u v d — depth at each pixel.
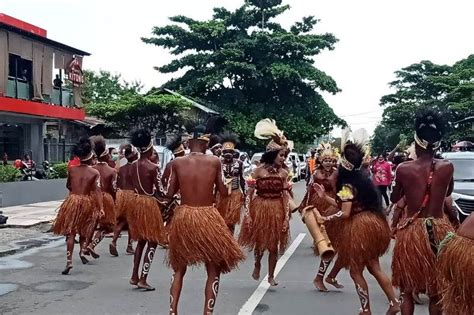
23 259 10.52
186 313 6.87
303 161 41.56
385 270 9.33
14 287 8.22
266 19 40.88
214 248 5.83
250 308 7.09
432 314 5.52
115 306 7.18
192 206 5.95
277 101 41.00
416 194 5.49
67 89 27.41
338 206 6.54
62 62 26.03
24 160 23.31
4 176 19.83
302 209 7.88
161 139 30.31
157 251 11.23
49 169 23.44
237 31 40.16
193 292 7.88
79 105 27.66
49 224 15.23
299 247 11.78
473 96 35.38
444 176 5.48
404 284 5.53
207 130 6.26
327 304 7.31
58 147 27.81
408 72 47.16
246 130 37.59
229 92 38.97
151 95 30.98
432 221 5.42
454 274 4.43
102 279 8.76
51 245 12.21
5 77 21.91
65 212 9.05
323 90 40.44
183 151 8.52
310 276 8.96
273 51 39.47
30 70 24.39
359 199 6.29
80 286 8.29
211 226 5.86
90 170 9.24
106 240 12.70
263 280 8.64
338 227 6.63
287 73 37.91
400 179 5.61
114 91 54.66
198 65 39.16
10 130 24.19
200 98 39.06
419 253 5.38
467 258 4.34
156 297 7.63
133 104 29.52
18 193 19.88
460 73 42.94
